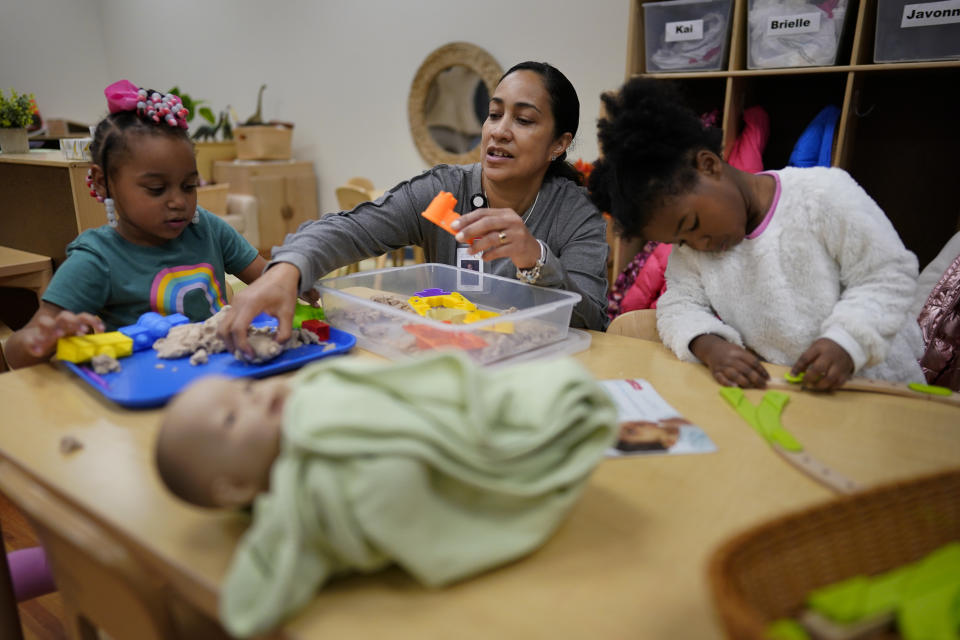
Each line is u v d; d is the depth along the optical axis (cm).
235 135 434
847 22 204
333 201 461
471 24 361
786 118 245
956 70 214
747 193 100
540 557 54
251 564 46
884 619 45
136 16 535
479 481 51
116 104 106
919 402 86
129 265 114
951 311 130
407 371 55
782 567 47
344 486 47
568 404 56
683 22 223
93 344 89
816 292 101
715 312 112
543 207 139
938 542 54
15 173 205
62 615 127
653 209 93
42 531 62
